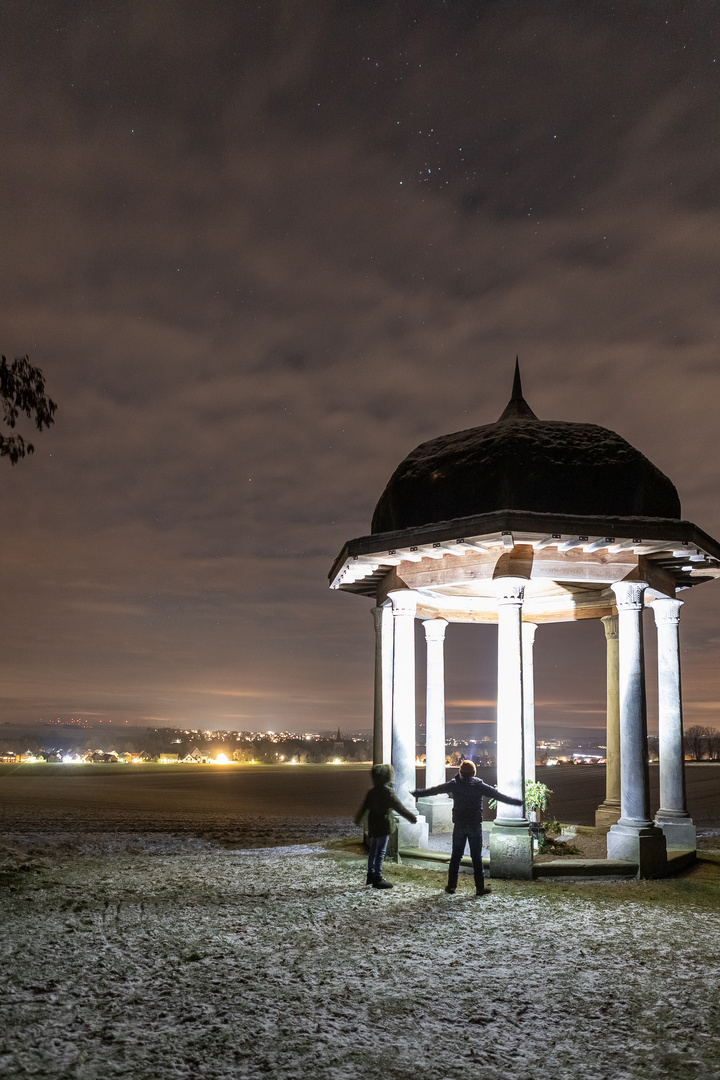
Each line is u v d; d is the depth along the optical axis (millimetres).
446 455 12367
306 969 6379
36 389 13281
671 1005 5695
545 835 13312
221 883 10359
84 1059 4523
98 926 7750
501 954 6969
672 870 11641
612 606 16000
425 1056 4746
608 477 11562
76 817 23031
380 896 9500
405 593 12945
